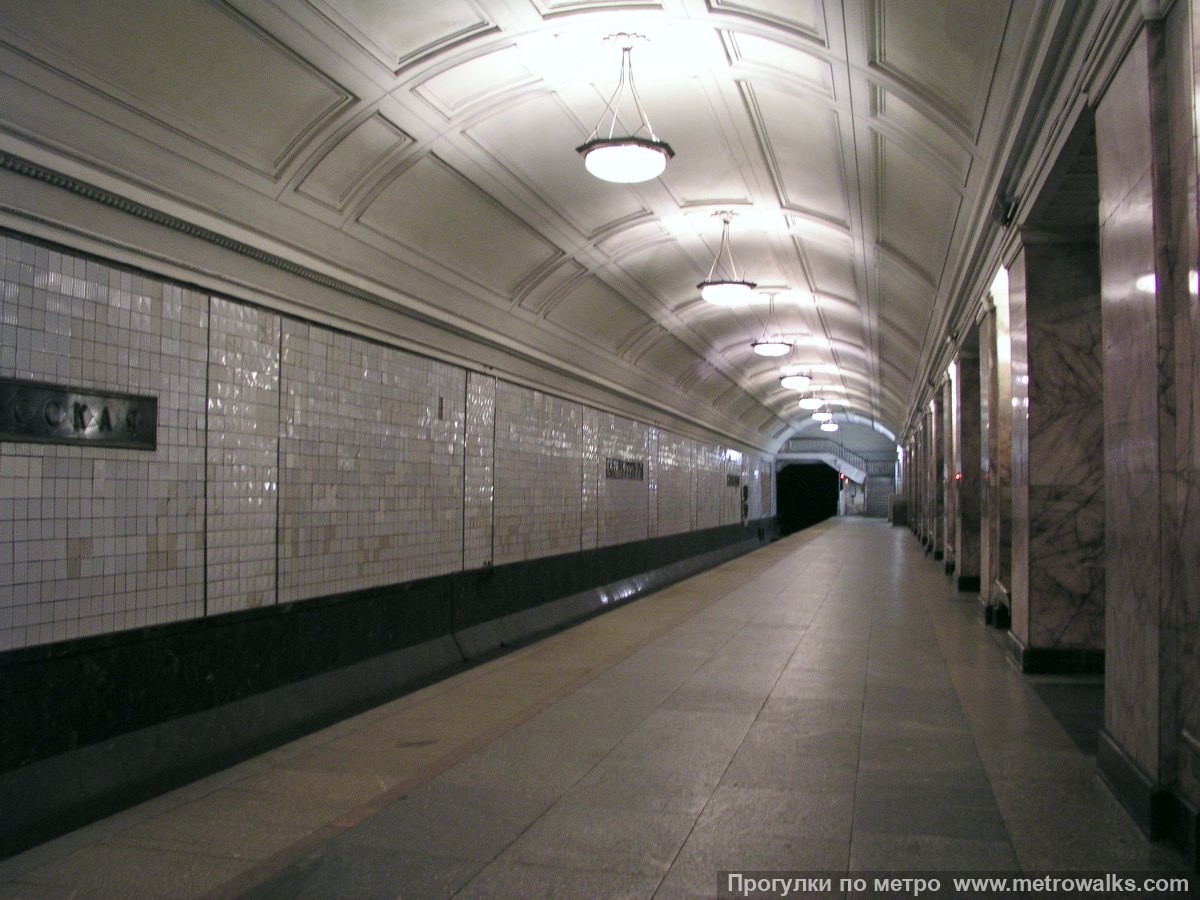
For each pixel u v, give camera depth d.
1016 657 7.43
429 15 6.00
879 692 6.59
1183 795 3.45
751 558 21.72
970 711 5.93
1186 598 3.38
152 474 5.41
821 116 7.39
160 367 5.50
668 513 19.80
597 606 14.16
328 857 3.63
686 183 9.56
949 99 6.13
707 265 12.83
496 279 10.09
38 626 4.64
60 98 4.75
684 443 21.55
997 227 7.68
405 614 8.43
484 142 7.68
